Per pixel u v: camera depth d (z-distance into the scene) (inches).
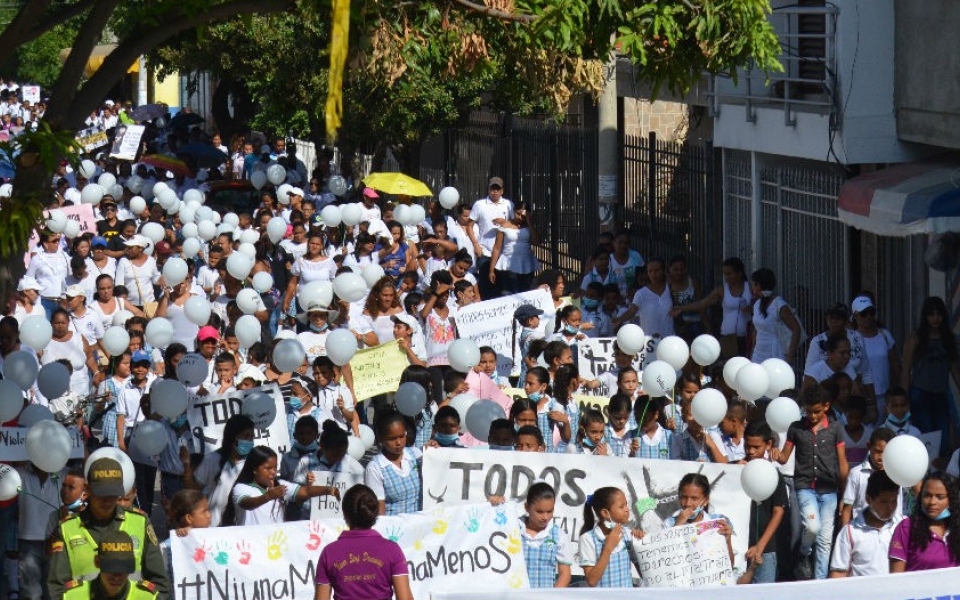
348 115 2007.9
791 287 1364.4
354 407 989.2
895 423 870.4
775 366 868.6
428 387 933.2
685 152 1578.5
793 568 804.0
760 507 773.9
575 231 1868.8
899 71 1175.6
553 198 1924.2
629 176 1733.5
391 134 2059.5
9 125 3380.9
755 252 1424.7
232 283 1331.2
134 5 1007.0
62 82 836.6
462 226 1579.7
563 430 901.2
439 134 2331.4
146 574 653.9
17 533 804.0
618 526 687.1
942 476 645.3
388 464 778.8
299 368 1040.8
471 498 778.2
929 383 1003.3
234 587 703.7
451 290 1238.3
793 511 791.1
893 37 1179.9
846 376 914.7
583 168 1827.0
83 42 837.8
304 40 2027.6
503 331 1203.9
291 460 814.5
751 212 1435.8
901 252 1222.9
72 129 842.2
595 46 908.6
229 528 706.8
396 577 623.2
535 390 908.6
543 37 881.5
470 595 616.4
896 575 600.1
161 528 984.9
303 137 2326.5
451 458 778.8
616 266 1328.7
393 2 868.6
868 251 1247.5
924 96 1131.9
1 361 1052.5
